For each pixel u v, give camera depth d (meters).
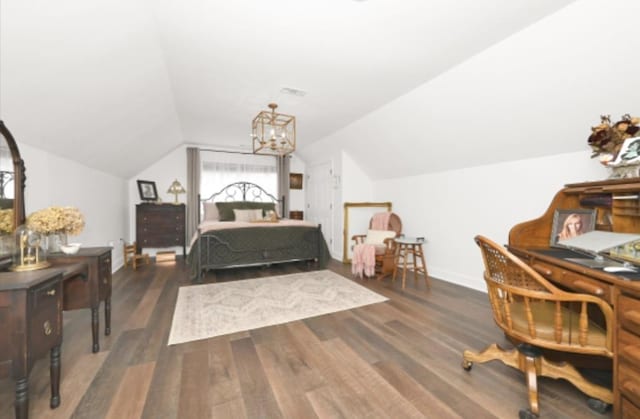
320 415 1.25
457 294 2.96
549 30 1.73
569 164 2.35
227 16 1.76
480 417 1.24
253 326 2.18
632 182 1.50
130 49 1.90
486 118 2.57
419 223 4.01
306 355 1.76
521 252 1.81
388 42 2.03
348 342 1.93
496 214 2.96
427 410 1.28
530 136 2.44
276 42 2.04
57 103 1.92
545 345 1.25
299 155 6.30
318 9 1.69
